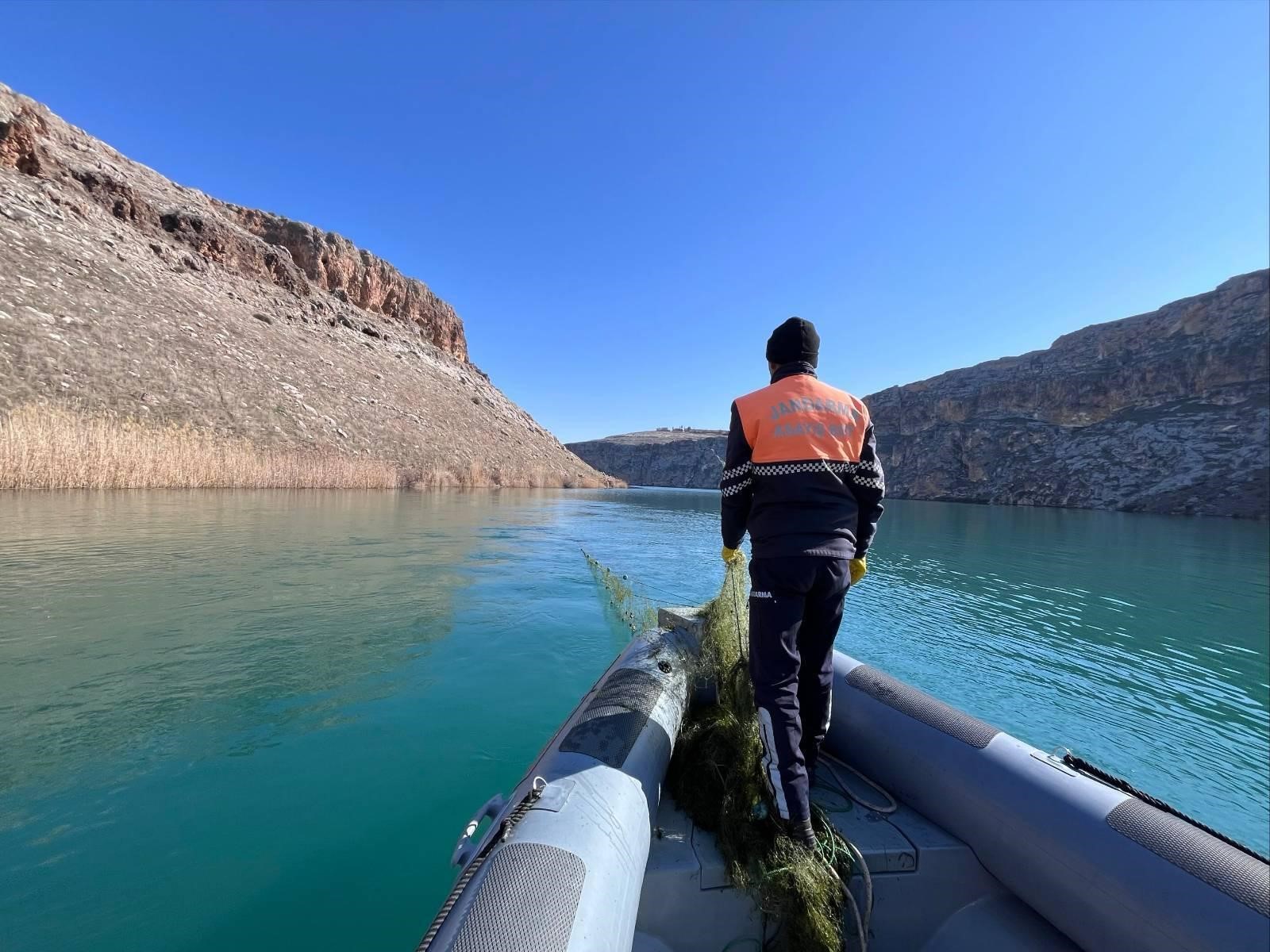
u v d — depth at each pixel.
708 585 9.10
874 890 1.74
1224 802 3.65
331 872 2.29
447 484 29.95
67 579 6.80
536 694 4.15
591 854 1.35
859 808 2.03
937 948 1.72
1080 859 1.55
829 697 2.01
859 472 1.96
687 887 1.65
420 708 3.86
